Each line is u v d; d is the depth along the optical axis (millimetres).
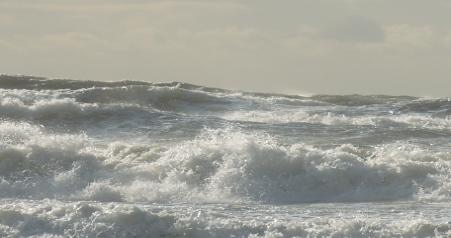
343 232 28344
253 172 39938
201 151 41844
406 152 44781
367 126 58562
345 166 40438
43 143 42312
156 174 39969
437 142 53344
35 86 78750
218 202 36469
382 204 36312
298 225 28734
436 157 43812
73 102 59750
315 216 32312
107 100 69562
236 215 31875
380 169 40656
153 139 52156
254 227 28594
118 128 55781
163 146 46531
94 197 36906
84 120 57844
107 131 55094
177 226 28422
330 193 39062
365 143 52062
